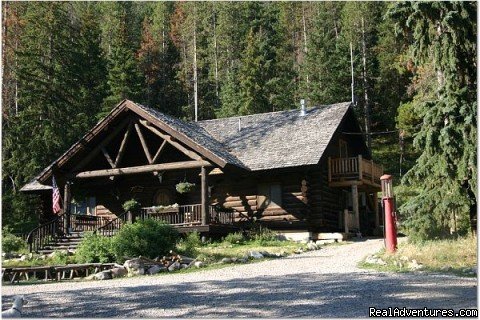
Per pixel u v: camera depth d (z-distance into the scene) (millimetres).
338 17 67188
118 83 48219
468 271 12203
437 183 15992
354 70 53500
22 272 16672
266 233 24781
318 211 26219
